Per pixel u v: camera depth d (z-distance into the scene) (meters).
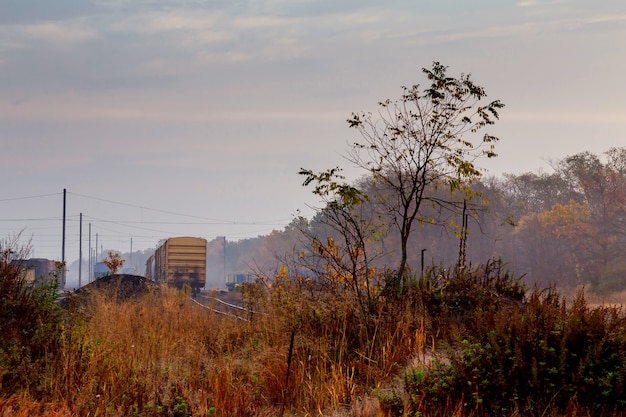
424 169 14.08
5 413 8.06
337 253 13.48
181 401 8.73
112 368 9.69
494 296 12.83
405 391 8.84
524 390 8.25
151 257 67.56
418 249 60.25
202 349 11.18
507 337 9.10
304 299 12.87
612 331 8.91
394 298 12.77
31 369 9.55
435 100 13.85
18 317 11.20
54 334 10.92
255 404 9.09
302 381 9.57
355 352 10.87
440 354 10.04
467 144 13.95
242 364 10.39
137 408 8.60
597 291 52.38
